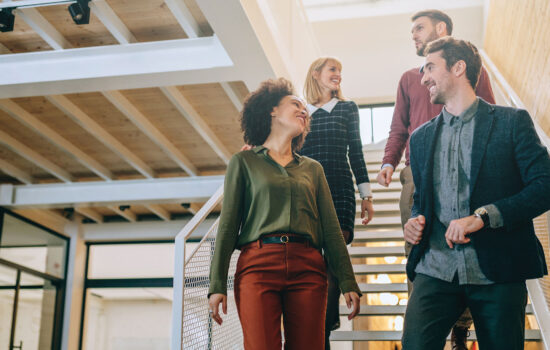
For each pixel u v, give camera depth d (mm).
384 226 5164
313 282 1847
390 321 7766
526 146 1860
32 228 8016
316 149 2752
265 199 1900
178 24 4582
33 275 8000
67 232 8742
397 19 8258
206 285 2865
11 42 4855
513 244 1831
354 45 8609
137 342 8547
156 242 8852
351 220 2672
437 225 1974
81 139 6598
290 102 2084
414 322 1910
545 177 1792
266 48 4336
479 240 1851
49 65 4621
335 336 3346
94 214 8672
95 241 8984
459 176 1949
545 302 3055
